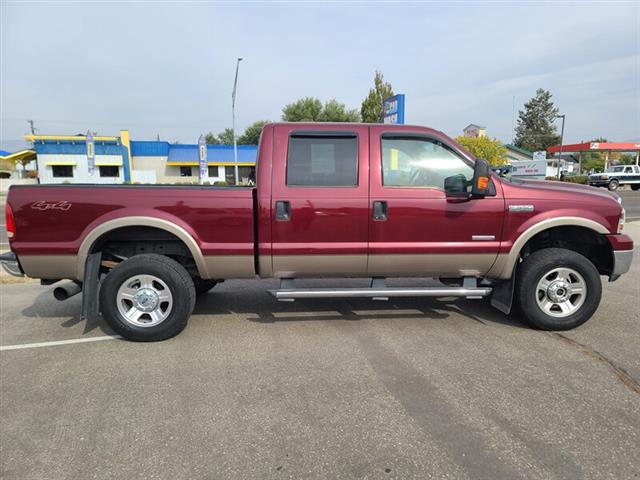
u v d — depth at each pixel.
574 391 3.32
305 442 2.72
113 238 4.50
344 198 4.31
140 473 2.45
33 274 4.27
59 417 3.03
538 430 2.82
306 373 3.66
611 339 4.36
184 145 46.84
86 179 42.50
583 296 4.54
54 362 3.94
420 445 2.67
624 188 41.91
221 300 5.82
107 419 3.00
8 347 4.30
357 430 2.84
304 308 5.44
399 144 4.43
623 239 4.55
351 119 59.47
